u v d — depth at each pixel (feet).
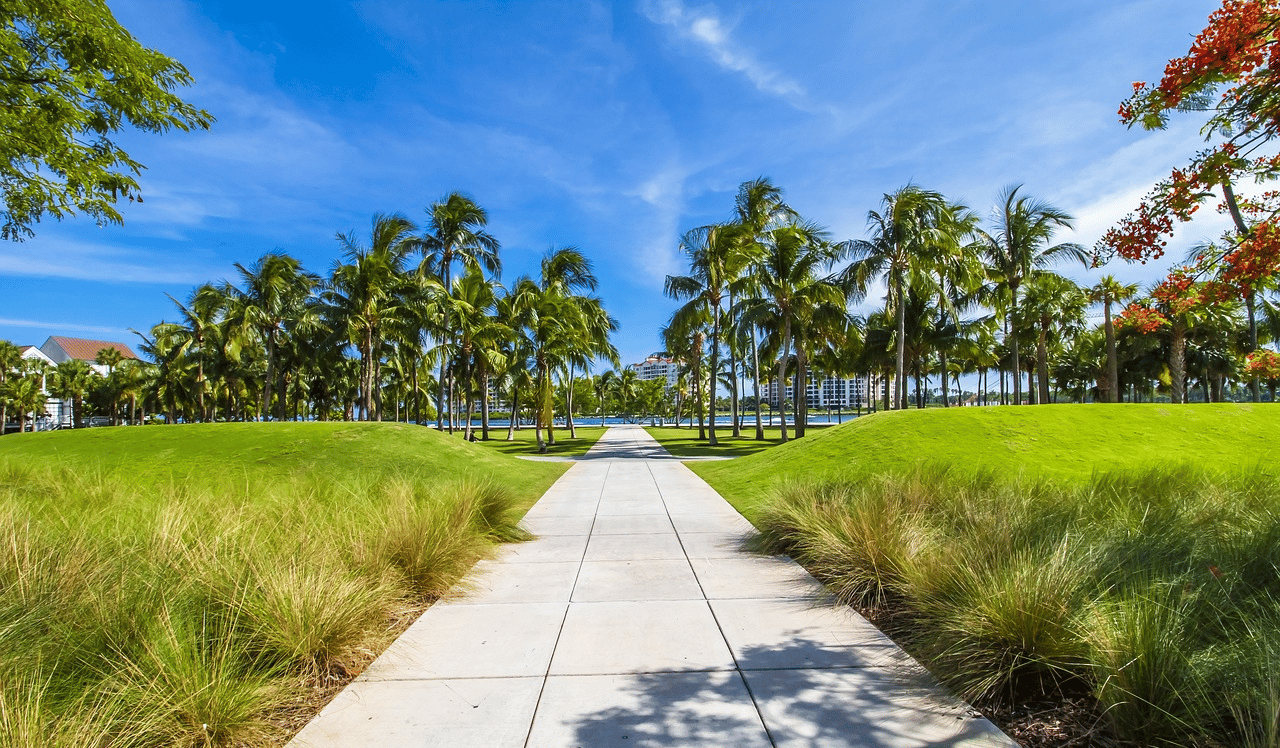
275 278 122.93
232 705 10.13
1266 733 8.60
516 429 206.90
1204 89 15.20
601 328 120.26
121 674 9.98
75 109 22.68
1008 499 22.99
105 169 25.14
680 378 246.27
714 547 24.64
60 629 11.32
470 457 57.67
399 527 19.54
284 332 149.38
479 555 22.45
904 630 14.94
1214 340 124.06
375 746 10.07
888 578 17.10
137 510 21.70
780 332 97.81
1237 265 15.42
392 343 153.48
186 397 190.19
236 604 13.03
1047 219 93.91
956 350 117.19
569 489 43.96
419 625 15.83
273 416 230.89
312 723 10.83
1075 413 50.98
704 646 14.16
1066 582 12.82
